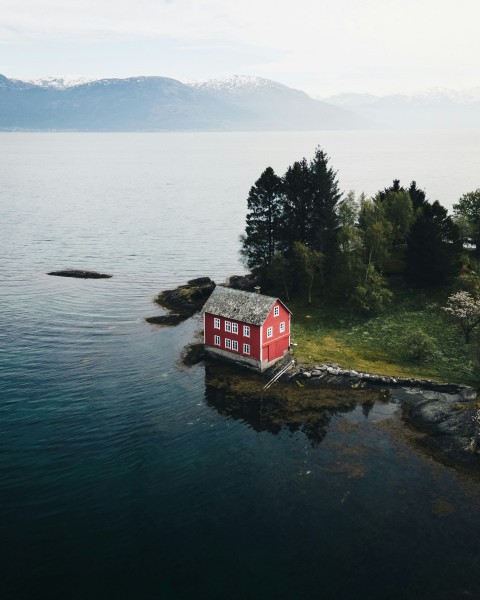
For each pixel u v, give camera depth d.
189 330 77.00
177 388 59.00
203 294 92.75
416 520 38.59
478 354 59.62
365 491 41.72
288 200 88.06
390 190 108.12
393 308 78.50
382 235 79.06
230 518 38.88
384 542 36.59
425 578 33.75
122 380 60.59
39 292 94.88
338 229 87.06
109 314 83.56
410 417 52.47
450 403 52.94
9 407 53.78
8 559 34.81
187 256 129.75
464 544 36.34
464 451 46.06
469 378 59.56
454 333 69.88
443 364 63.19
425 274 82.00
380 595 32.56
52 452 46.41
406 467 44.66
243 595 32.53
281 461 45.75
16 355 66.44
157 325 78.75
